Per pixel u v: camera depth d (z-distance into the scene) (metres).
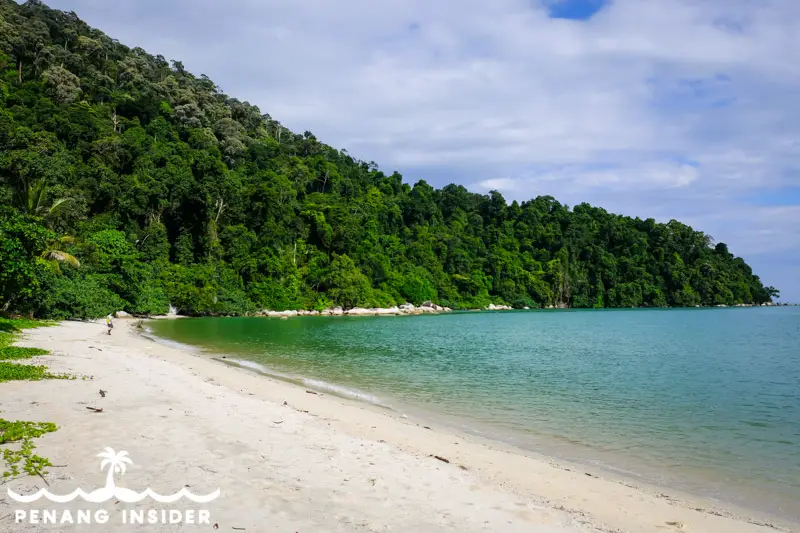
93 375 16.52
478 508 7.84
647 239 166.75
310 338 43.12
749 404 18.23
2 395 12.47
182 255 83.56
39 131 75.25
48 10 126.12
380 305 107.12
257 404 14.30
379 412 15.45
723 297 158.62
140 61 137.75
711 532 7.80
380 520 7.04
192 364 23.19
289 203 112.31
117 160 85.50
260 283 89.56
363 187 158.88
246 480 8.10
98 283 54.38
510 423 14.97
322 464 9.30
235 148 118.19
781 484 10.22
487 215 178.12
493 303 139.62
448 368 26.61
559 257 157.88
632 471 10.91
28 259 26.42
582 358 32.50
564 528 7.38
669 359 32.44
